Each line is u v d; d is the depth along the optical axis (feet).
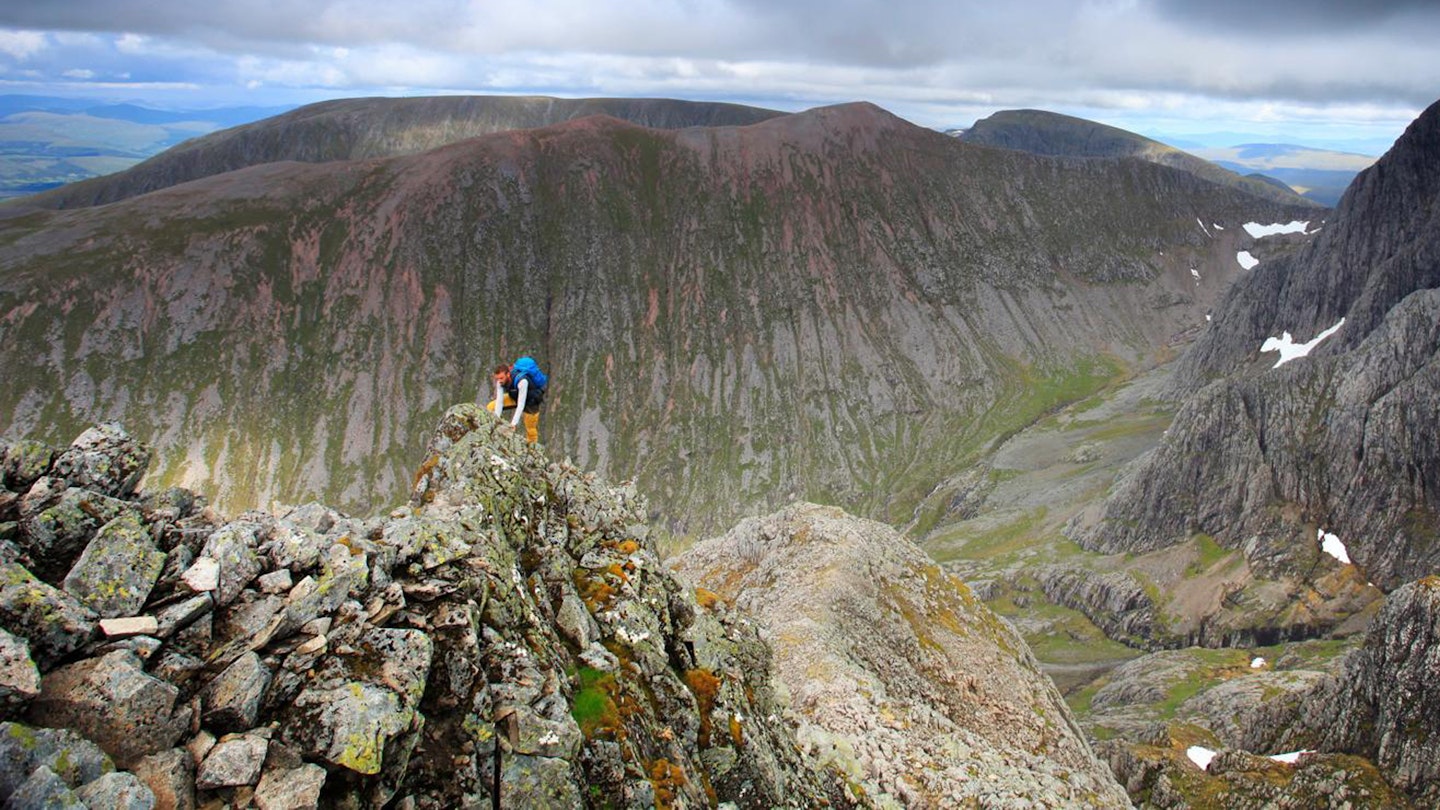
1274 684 542.98
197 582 37.32
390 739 37.68
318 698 36.29
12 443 39.32
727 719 62.85
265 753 33.78
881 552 261.24
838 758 82.69
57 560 36.60
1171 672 652.89
